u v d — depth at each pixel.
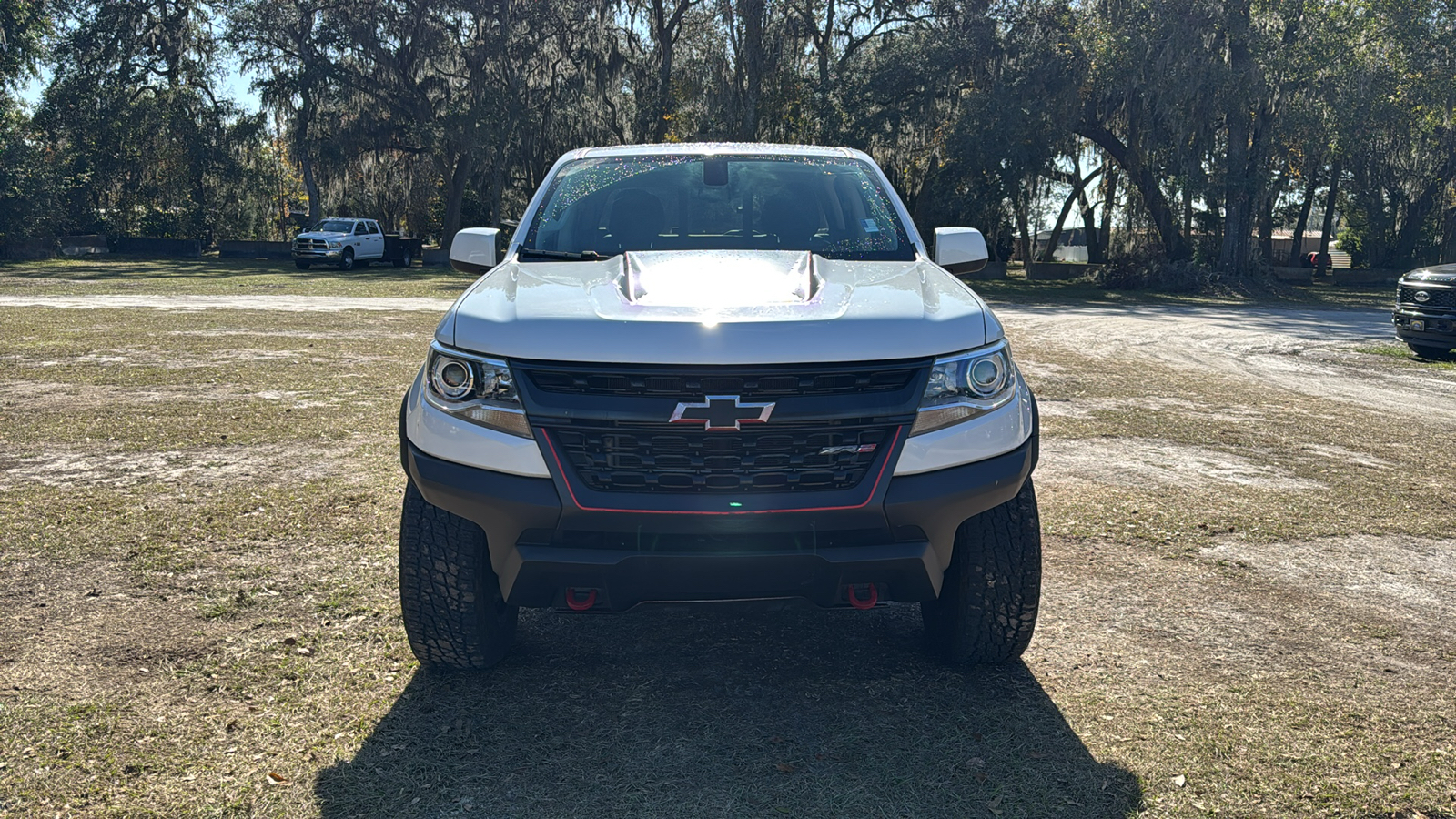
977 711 3.31
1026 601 3.42
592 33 42.88
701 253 3.85
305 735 3.10
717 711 3.31
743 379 2.94
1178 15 32.28
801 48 39.59
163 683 3.44
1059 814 2.71
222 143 50.94
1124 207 41.59
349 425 8.04
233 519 5.39
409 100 46.28
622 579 3.01
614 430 2.95
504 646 3.66
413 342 14.27
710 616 4.20
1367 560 5.09
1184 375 12.77
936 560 3.15
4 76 45.47
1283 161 36.72
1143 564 4.92
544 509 2.97
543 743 3.07
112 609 4.11
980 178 36.75
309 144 47.34
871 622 4.14
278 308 20.41
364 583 4.44
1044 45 35.75
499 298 3.34
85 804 2.70
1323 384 12.18
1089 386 11.38
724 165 4.54
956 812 2.72
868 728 3.19
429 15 44.06
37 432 7.61
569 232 4.18
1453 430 8.91
